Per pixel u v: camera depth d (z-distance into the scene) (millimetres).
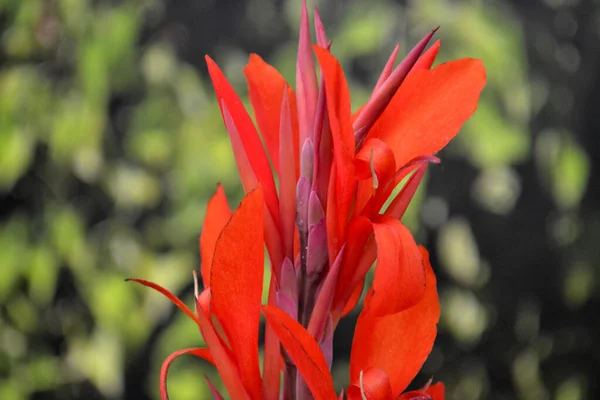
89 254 1206
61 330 1263
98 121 1152
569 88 1261
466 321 1294
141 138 1198
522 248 1293
